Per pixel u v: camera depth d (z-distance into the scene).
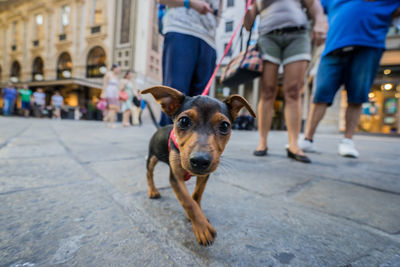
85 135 5.29
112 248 0.95
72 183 1.79
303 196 1.74
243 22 2.49
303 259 0.94
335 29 3.32
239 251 0.98
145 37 15.75
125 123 9.49
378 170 2.76
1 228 1.06
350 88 3.53
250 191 1.81
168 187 1.84
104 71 17.69
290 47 3.05
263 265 0.89
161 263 0.87
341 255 0.98
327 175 2.43
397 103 11.41
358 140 8.19
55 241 0.98
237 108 1.40
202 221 1.07
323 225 1.26
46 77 21.05
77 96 19.38
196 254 0.95
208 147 1.02
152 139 1.61
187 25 2.38
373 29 3.08
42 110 16.31
